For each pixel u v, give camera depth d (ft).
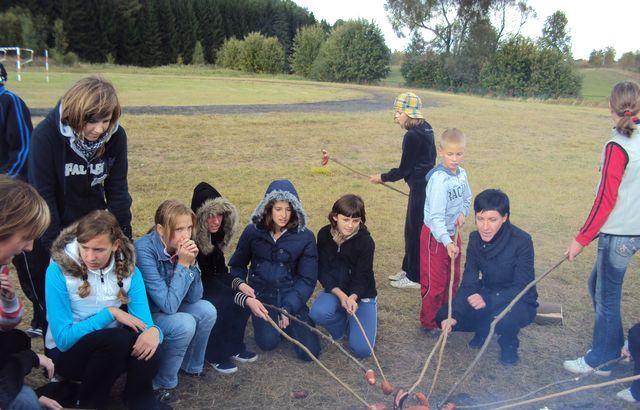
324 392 12.60
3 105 12.91
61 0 213.46
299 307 14.25
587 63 270.05
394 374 13.42
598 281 13.24
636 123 12.24
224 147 42.22
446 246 14.07
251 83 128.88
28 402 9.32
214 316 12.64
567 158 44.21
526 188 33.27
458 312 14.01
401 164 17.81
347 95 102.94
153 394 11.51
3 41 193.36
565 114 78.07
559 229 25.64
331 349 14.58
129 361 10.99
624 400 12.52
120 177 12.98
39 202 8.27
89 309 11.27
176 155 38.29
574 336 15.44
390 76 235.40
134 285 11.59
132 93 82.69
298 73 207.21
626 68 244.83
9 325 10.48
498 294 13.96
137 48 224.74
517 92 159.43
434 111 73.46
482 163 40.60
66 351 11.00
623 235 12.57
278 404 12.08
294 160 38.91
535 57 156.35
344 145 45.83
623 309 17.15
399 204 28.37
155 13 230.07
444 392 12.71
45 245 11.96
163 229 12.08
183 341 11.94
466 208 15.85
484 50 176.14
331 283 14.73
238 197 28.14
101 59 216.95
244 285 13.61
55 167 11.66
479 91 165.58
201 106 68.13
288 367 13.62
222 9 266.36
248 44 205.05
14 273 17.78
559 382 11.72
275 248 14.46
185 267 12.26
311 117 60.54
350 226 14.26
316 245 14.88
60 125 11.24
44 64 157.38
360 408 12.05
